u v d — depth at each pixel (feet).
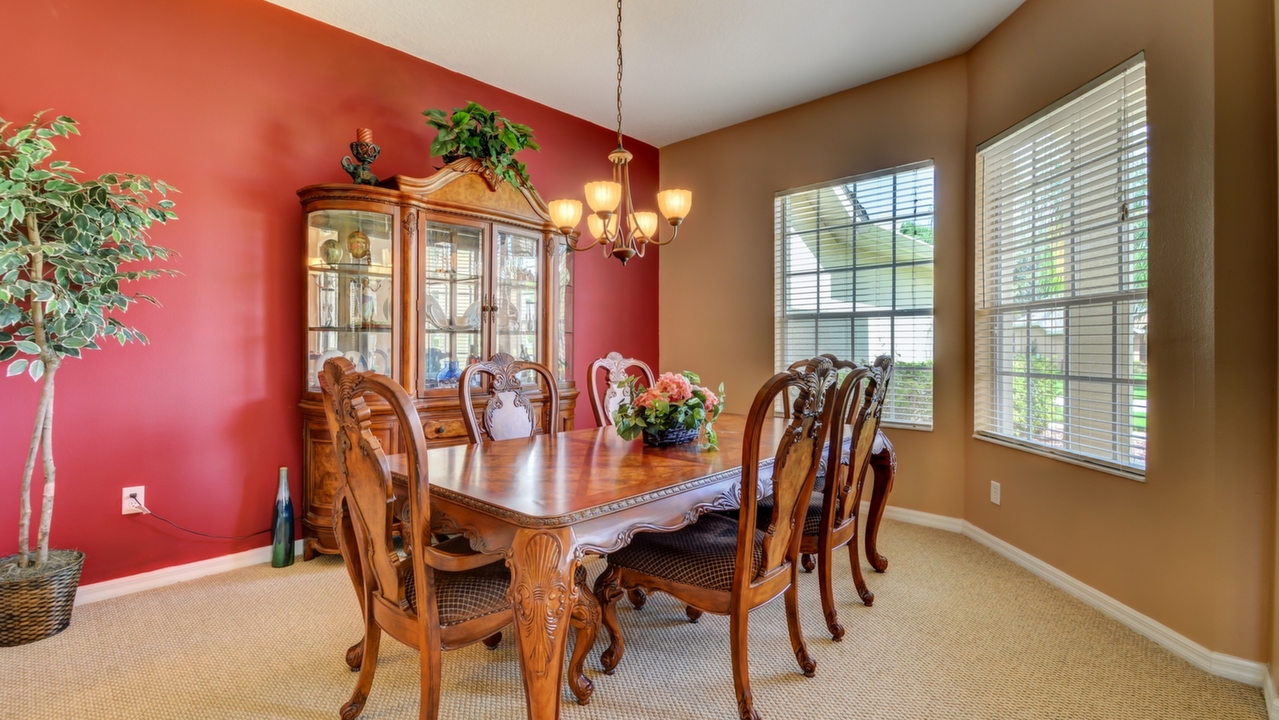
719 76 11.43
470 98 11.49
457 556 4.60
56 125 6.61
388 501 4.42
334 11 9.31
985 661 6.35
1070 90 8.11
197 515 8.52
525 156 12.54
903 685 5.89
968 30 9.82
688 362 15.05
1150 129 6.83
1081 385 8.07
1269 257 5.78
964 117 10.58
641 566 5.85
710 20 9.46
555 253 11.51
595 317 14.08
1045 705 5.55
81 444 7.66
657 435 7.14
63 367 7.54
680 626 7.23
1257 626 5.87
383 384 4.25
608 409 10.20
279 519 8.87
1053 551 8.48
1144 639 6.81
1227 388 6.04
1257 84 5.79
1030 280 9.11
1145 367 7.06
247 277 8.91
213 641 6.67
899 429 11.50
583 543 4.45
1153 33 6.80
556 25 9.64
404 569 4.68
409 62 10.63
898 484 11.57
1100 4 7.59
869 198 11.85
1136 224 7.19
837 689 5.82
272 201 9.14
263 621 7.17
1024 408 9.24
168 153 8.20
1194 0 6.29
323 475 9.02
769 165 13.38
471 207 10.03
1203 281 6.25
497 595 5.01
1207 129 6.16
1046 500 8.63
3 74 7.08
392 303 9.18
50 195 6.19
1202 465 6.26
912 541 10.28
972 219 10.36
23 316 6.42
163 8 8.16
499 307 10.68
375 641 5.23
